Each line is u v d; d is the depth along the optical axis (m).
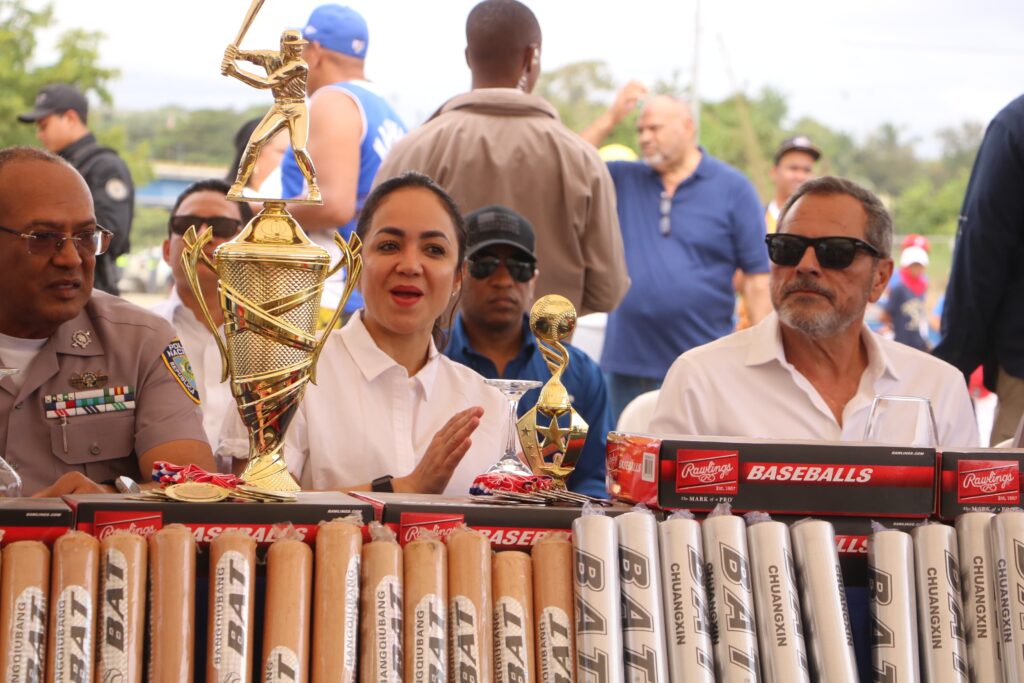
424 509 1.60
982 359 3.86
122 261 6.48
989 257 3.68
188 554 1.48
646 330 5.11
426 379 2.55
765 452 1.67
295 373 1.72
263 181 4.90
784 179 6.54
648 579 1.57
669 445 1.65
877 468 1.69
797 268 2.92
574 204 3.85
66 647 1.42
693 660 1.55
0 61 15.32
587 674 1.53
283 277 1.70
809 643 1.60
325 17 4.36
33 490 2.33
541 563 1.58
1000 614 1.64
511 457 2.00
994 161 3.63
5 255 2.22
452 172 3.82
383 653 1.49
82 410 2.39
